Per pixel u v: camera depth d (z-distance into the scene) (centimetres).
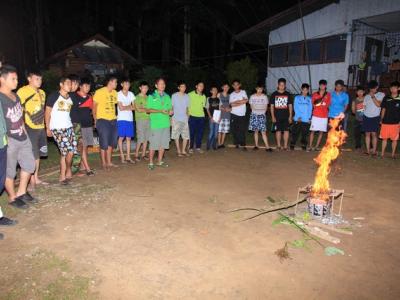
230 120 1061
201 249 445
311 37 1694
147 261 416
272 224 518
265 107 1006
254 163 877
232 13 2766
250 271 401
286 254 434
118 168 805
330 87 1633
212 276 390
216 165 852
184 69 2011
